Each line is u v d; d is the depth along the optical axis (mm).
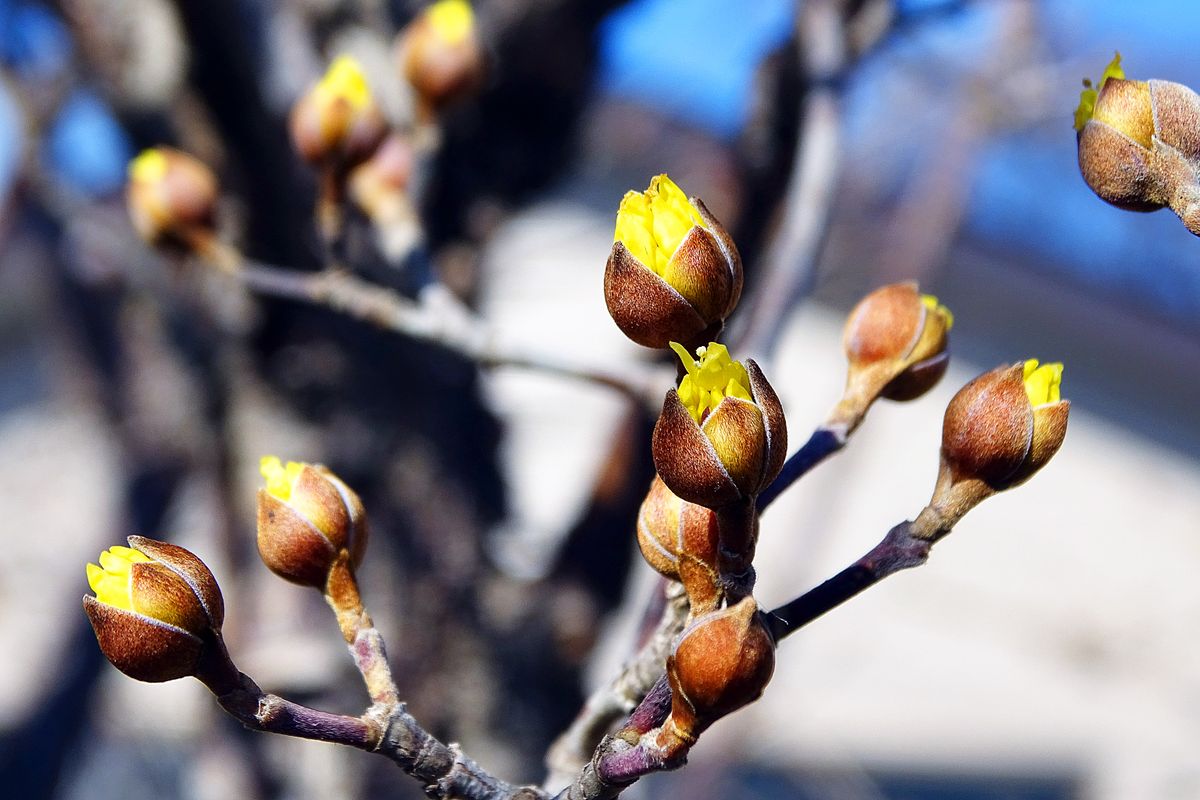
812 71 214
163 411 348
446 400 264
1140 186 126
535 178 287
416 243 188
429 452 260
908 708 727
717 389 120
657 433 120
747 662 118
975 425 126
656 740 120
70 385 377
